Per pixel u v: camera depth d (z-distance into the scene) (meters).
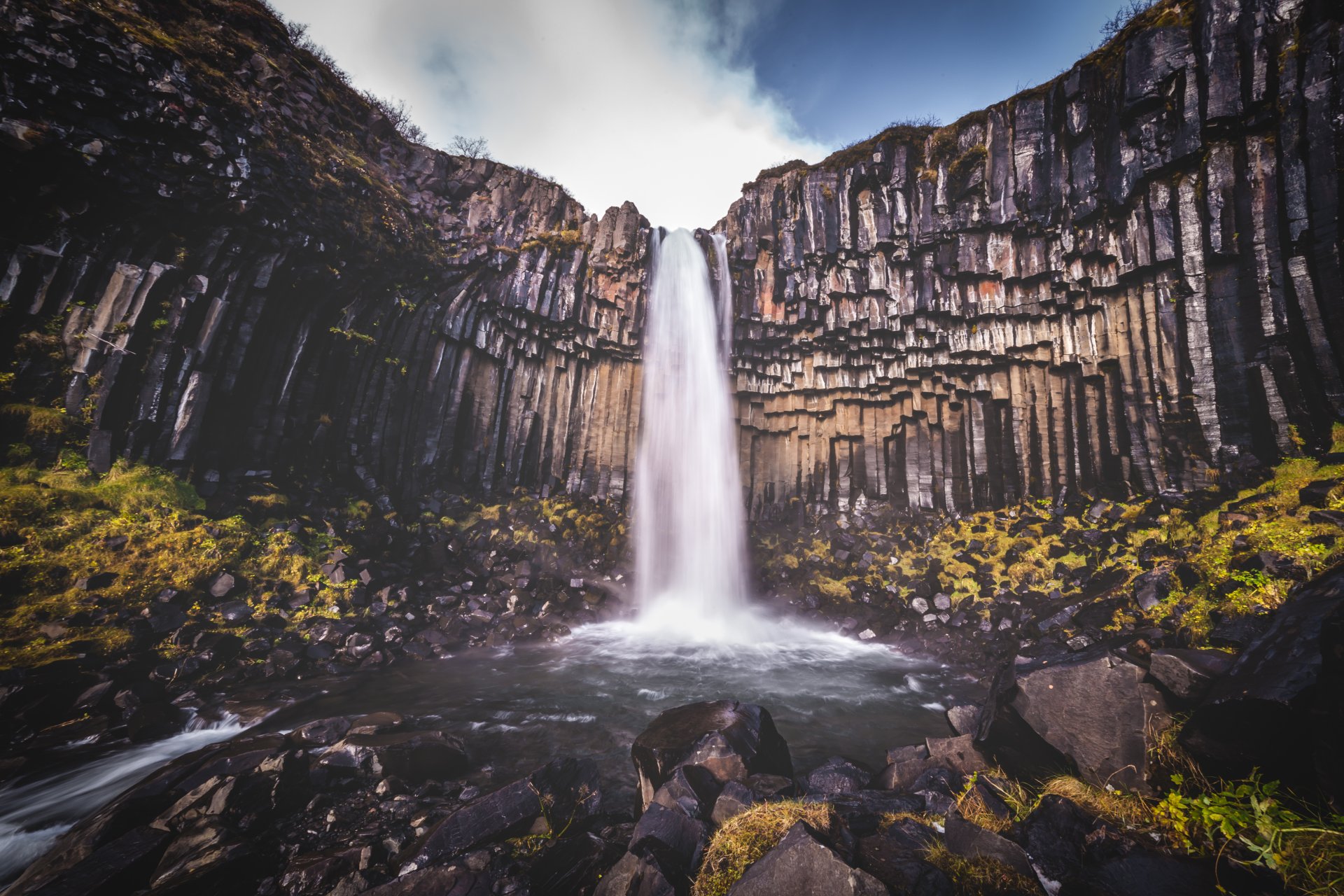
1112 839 3.39
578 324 18.95
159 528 9.97
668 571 17.80
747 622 15.56
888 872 3.41
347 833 4.99
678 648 13.14
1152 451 13.37
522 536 16.41
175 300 11.27
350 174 14.69
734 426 20.09
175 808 4.95
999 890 3.15
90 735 6.59
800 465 19.98
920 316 17.03
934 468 17.86
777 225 19.20
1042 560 13.63
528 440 18.64
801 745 7.67
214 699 7.90
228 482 11.99
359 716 7.63
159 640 8.55
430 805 5.49
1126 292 14.12
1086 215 14.18
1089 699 4.76
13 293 9.77
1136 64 13.17
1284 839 2.91
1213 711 3.73
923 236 16.77
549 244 18.75
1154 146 13.00
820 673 11.29
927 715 8.93
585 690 9.73
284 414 13.24
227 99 11.79
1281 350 11.36
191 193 11.36
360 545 13.09
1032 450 16.05
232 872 4.21
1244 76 11.81
